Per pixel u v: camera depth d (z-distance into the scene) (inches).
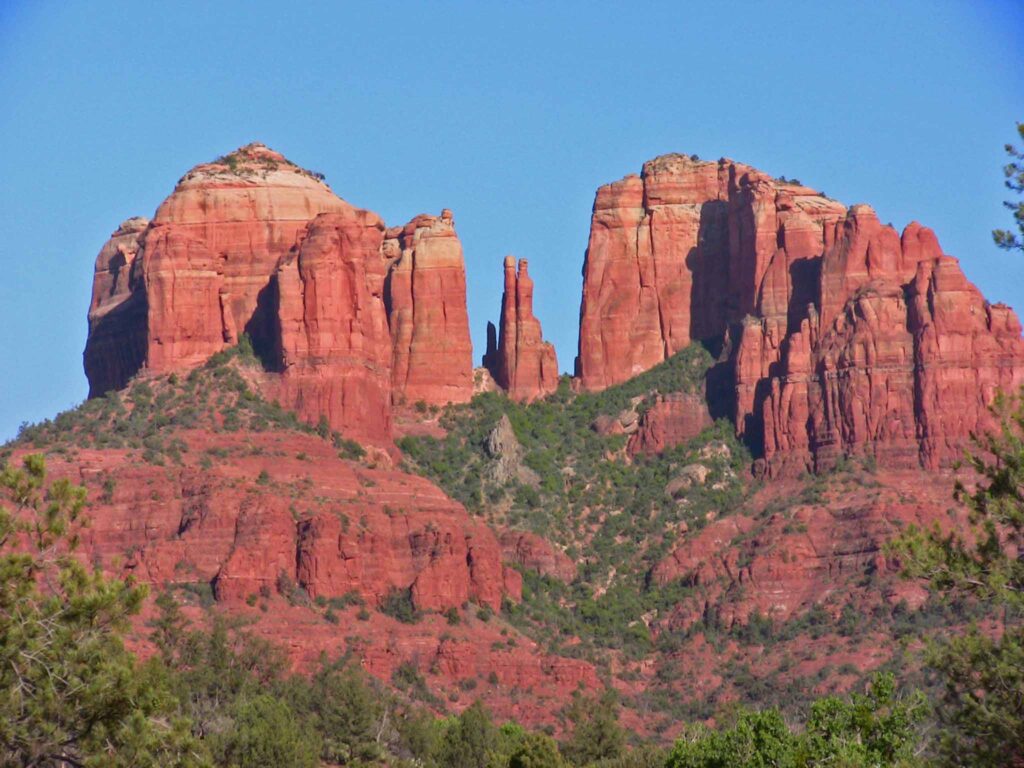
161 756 5748.0
